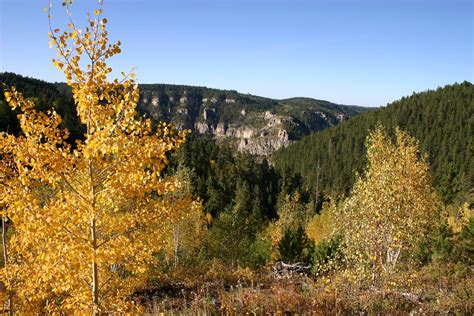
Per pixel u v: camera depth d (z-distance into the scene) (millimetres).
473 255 25406
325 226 46312
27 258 7441
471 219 28250
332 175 128000
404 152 20578
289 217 56281
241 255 34125
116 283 8109
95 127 5875
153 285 15070
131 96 5656
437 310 10250
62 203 5367
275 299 9961
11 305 7398
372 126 139375
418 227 16766
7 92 5324
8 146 5402
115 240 6141
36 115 5586
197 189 76562
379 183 14766
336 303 9461
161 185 5762
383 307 9992
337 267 14484
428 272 18781
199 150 106562
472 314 9984
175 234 27484
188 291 14344
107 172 5852
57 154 5430
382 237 13664
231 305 9570
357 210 14656
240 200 77188
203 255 32094
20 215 5332
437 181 90125
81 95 5605
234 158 114938
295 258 30859
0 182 5520
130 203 6449
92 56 5648
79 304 6219
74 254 5523
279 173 107062
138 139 5758
